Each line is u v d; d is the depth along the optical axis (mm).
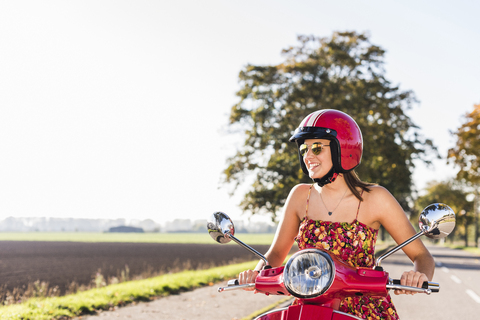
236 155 29781
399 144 29203
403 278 2094
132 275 16672
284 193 28438
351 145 2443
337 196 2625
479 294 11773
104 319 7680
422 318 8539
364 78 30172
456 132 30109
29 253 33594
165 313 8305
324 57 30141
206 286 12430
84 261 25094
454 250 49625
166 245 51281
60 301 8609
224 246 49281
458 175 30734
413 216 75188
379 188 2619
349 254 2500
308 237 2576
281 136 28766
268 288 2127
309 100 29531
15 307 8031
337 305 2027
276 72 30016
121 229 169500
